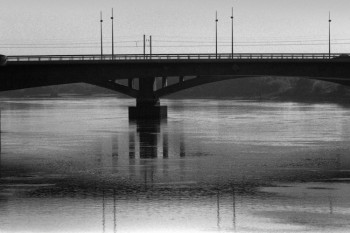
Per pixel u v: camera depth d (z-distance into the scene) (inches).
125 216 2319.1
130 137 4672.7
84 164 3366.1
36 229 2175.2
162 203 2482.8
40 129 5438.0
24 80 5009.8
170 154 3722.9
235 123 5930.1
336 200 2496.3
